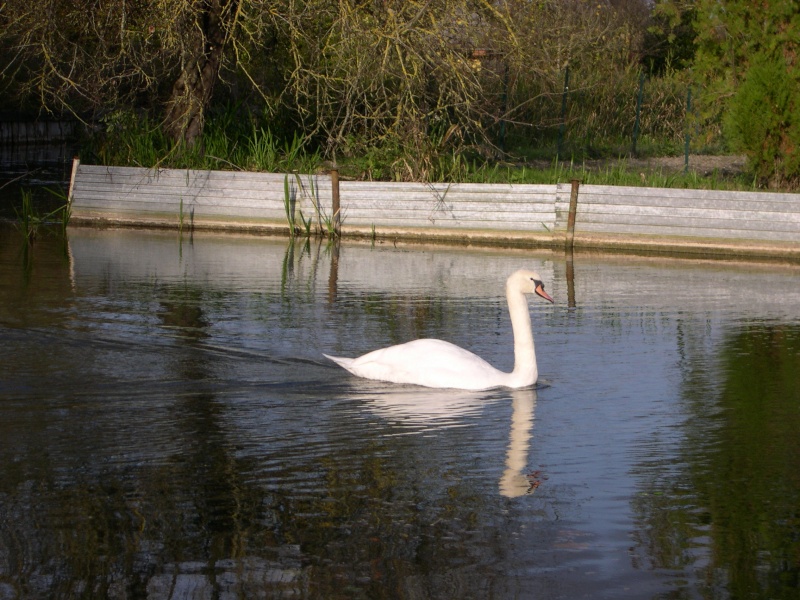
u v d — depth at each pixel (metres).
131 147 23.66
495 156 27.70
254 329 12.30
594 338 12.27
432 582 5.84
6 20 22.86
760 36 22.25
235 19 21.36
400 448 8.10
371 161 22.69
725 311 14.02
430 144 22.36
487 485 7.32
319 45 22.62
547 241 20.64
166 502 6.88
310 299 14.35
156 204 22.69
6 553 6.09
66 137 43.09
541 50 24.56
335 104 25.22
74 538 6.30
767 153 21.94
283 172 22.84
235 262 17.84
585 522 6.71
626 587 5.82
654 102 35.00
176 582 5.77
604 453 8.07
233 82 28.23
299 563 6.03
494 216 20.88
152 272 16.45
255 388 9.82
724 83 23.27
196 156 23.33
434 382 10.01
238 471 7.49
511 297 10.20
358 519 6.67
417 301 14.37
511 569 5.99
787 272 17.89
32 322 12.34
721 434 8.60
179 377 10.09
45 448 7.91
